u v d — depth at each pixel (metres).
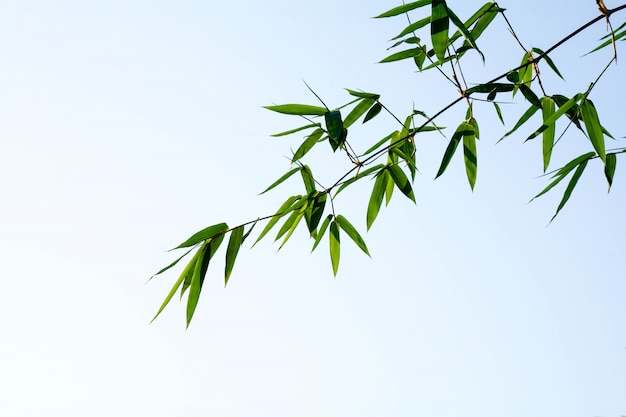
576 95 3.03
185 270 3.04
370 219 3.23
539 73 2.95
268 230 3.10
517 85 2.99
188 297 3.05
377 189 3.23
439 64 3.02
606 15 2.89
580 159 3.14
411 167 3.15
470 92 2.97
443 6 2.93
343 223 3.24
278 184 3.12
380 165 3.12
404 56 3.07
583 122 3.04
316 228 3.14
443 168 3.10
